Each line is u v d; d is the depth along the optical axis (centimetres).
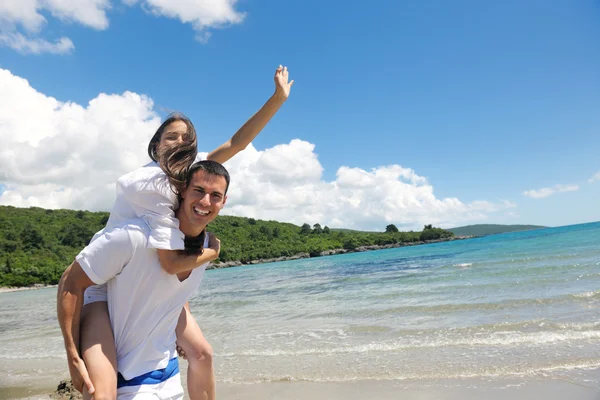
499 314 762
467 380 454
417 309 898
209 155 281
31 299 3077
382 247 11088
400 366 521
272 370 550
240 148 285
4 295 4444
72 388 527
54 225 8569
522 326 653
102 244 202
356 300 1170
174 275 220
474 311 816
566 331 600
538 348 537
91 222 9062
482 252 3322
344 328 775
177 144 226
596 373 434
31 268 5991
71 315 201
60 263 6538
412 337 655
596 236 3853
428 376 477
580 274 1219
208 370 263
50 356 762
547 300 845
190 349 263
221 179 215
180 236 213
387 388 454
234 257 8831
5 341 1028
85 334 208
